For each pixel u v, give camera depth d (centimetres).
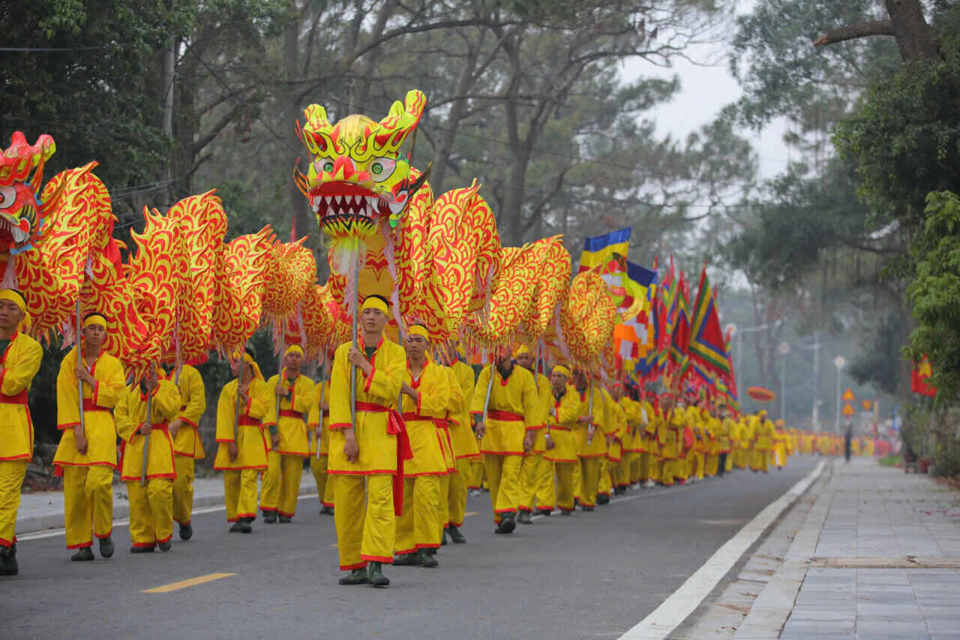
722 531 1577
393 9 3616
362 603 883
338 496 963
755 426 4256
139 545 1202
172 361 1321
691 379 3316
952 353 1773
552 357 1819
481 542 1379
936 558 1203
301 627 776
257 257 1485
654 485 3086
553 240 1677
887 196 2047
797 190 4275
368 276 1068
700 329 2967
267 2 2833
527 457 1639
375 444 945
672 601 914
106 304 1193
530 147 4191
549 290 1664
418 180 1000
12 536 984
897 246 4253
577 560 1202
